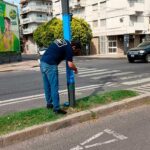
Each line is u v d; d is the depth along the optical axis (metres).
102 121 4.70
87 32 35.84
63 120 4.42
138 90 6.67
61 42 4.66
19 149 3.72
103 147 3.68
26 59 29.58
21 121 4.38
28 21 60.56
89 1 39.62
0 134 3.93
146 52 16.91
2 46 22.31
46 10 61.09
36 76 12.27
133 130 4.24
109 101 5.43
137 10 34.25
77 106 5.06
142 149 3.56
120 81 9.45
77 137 4.04
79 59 26.19
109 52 37.44
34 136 4.11
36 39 43.66
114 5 35.47
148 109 5.33
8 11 23.20
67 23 4.86
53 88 4.66
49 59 4.67
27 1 60.00
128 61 18.41
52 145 3.80
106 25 37.09
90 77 10.93
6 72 15.87
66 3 4.84
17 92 8.21
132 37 34.88
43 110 4.89
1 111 5.75
